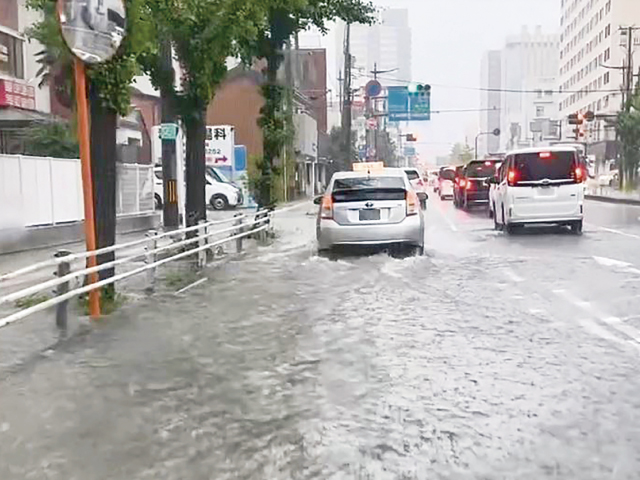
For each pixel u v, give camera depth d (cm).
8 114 2312
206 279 1205
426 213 2922
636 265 1265
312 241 1825
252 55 2022
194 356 711
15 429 522
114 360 702
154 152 3238
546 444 477
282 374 643
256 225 1872
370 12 2033
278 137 2098
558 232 1931
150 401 579
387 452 468
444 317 863
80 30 842
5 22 2428
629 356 684
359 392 588
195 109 1588
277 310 927
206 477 438
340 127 6531
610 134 8419
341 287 1090
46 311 945
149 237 1113
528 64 15438
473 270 1240
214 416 542
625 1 10169
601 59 10862
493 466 444
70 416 548
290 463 455
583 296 983
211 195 3262
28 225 1633
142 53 1053
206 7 1311
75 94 988
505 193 1923
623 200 3859
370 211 1409
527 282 1107
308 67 6019
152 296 1052
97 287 895
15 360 707
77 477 441
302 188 4997
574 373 630
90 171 952
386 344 738
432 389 592
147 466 455
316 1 1931
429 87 4766
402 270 1248
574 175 1888
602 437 486
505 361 671
